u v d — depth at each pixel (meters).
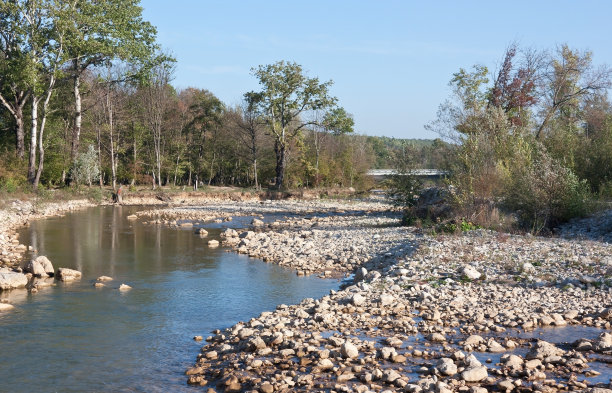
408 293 12.11
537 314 10.16
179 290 14.09
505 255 15.20
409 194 29.23
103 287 14.34
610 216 20.97
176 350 9.34
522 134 27.05
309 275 16.20
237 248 21.31
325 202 52.00
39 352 9.23
